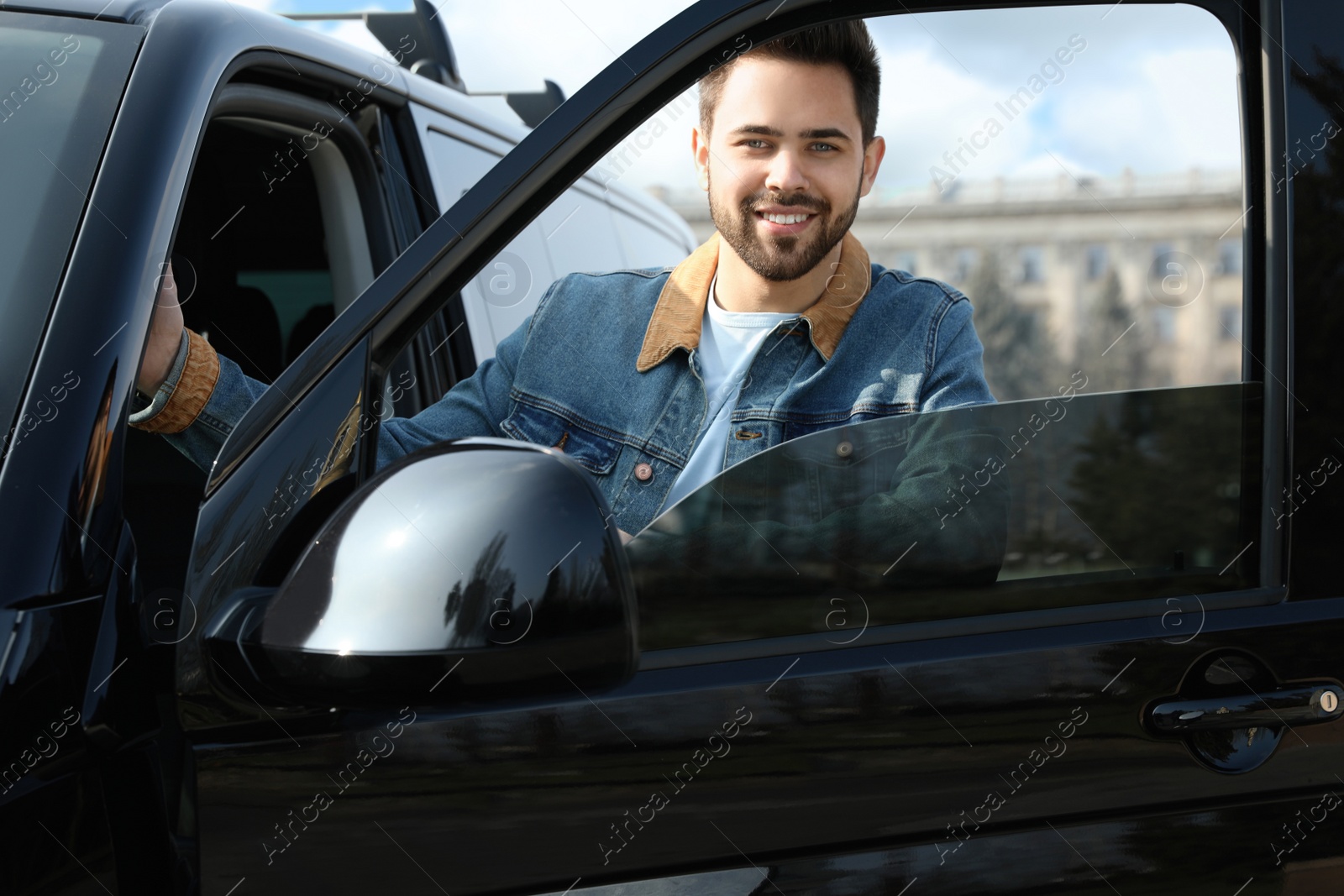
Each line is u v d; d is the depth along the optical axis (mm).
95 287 1215
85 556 1110
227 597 1123
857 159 1612
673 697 1207
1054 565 1327
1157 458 1340
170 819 1127
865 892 1213
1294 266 1328
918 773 1229
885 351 1618
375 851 1149
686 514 1265
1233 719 1264
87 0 1525
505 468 980
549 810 1177
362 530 986
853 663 1244
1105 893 1245
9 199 1281
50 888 1016
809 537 1284
